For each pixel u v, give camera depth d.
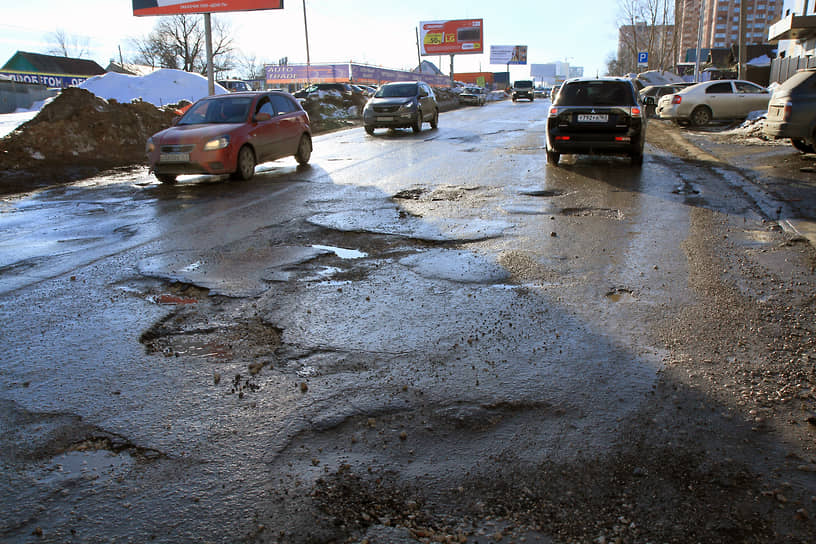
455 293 4.18
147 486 2.19
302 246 5.50
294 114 11.38
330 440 2.46
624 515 2.01
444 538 1.91
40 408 2.73
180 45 62.41
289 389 2.87
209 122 9.99
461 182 8.95
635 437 2.44
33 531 1.97
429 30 60.56
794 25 22.33
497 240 5.58
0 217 7.07
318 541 1.91
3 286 4.46
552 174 9.51
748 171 9.46
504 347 3.29
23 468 2.30
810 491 2.11
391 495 2.12
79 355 3.28
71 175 10.84
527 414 2.62
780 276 4.41
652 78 43.22
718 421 2.54
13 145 11.66
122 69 50.88
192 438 2.48
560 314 3.75
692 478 2.19
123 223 6.63
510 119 24.67
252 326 3.65
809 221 6.06
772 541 1.89
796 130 10.52
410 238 5.72
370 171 10.44
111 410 2.70
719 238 5.52
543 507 2.05
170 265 4.94
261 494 2.13
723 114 18.88
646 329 3.50
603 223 6.18
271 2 23.03
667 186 8.27
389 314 3.81
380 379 2.96
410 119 18.23
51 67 50.53
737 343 3.29
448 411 2.65
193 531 1.96
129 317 3.82
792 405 2.66
